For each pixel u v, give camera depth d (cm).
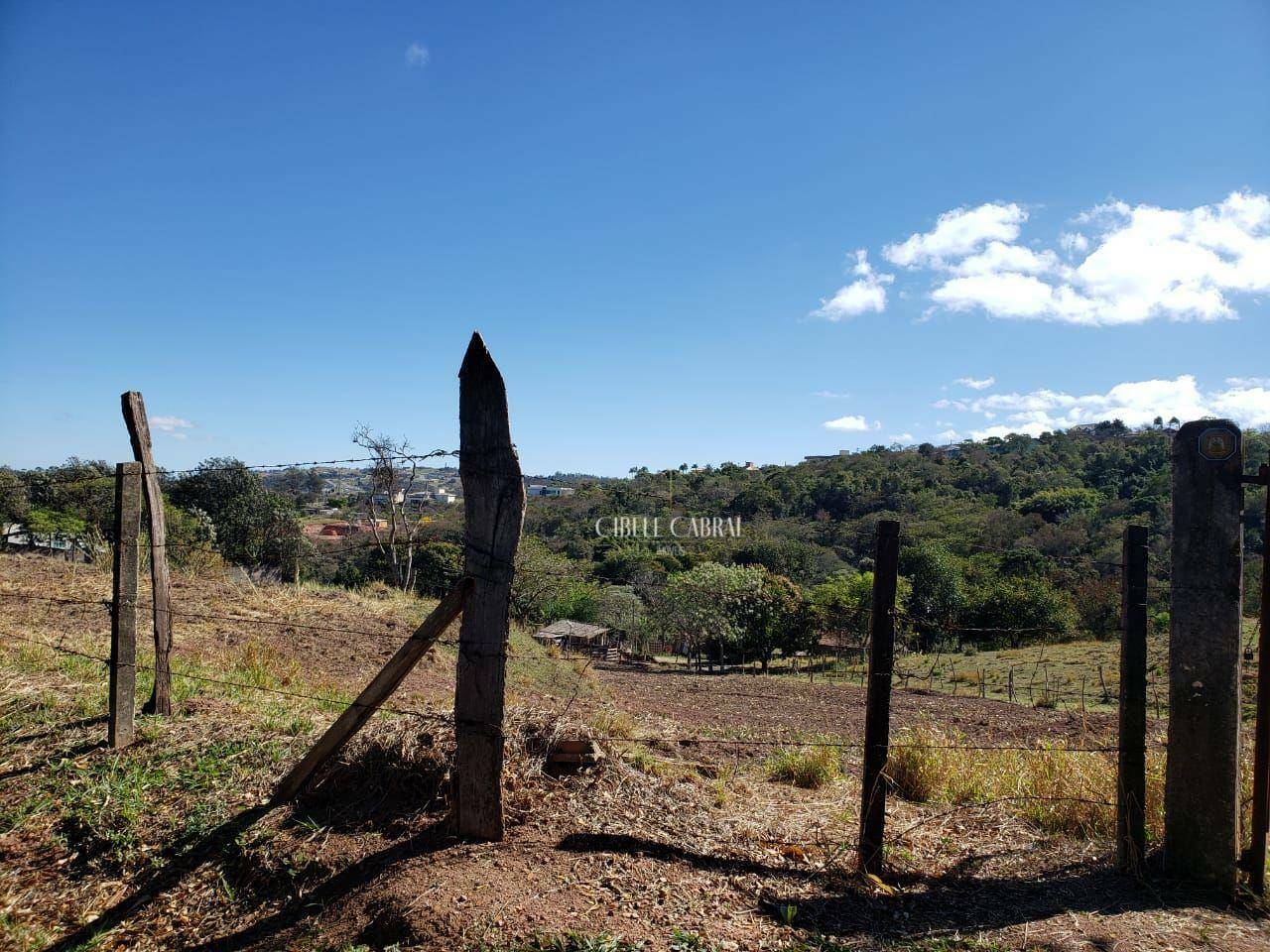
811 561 4850
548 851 429
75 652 788
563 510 6588
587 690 1404
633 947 346
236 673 804
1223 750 421
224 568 1875
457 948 340
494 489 428
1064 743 794
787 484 7688
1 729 598
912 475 7781
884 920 397
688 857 448
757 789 689
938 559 3512
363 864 425
